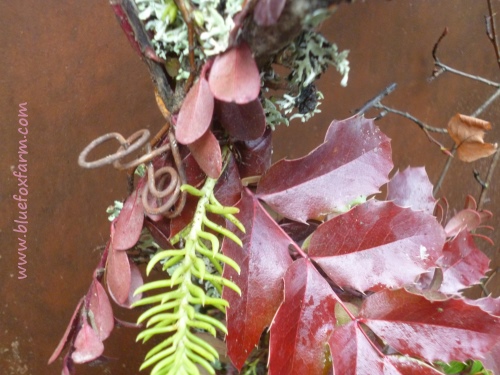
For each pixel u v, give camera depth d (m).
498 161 0.35
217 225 0.14
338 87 0.30
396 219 0.15
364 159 0.16
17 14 0.26
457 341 0.13
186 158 0.16
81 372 0.32
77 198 0.29
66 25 0.27
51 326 0.32
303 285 0.14
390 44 0.30
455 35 0.31
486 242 0.36
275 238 0.15
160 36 0.14
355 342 0.14
